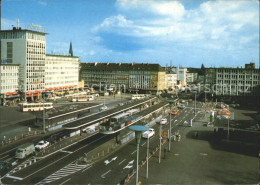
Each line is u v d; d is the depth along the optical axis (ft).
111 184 122.52
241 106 408.05
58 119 235.81
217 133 213.05
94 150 172.24
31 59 388.16
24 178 126.62
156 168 144.87
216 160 159.84
